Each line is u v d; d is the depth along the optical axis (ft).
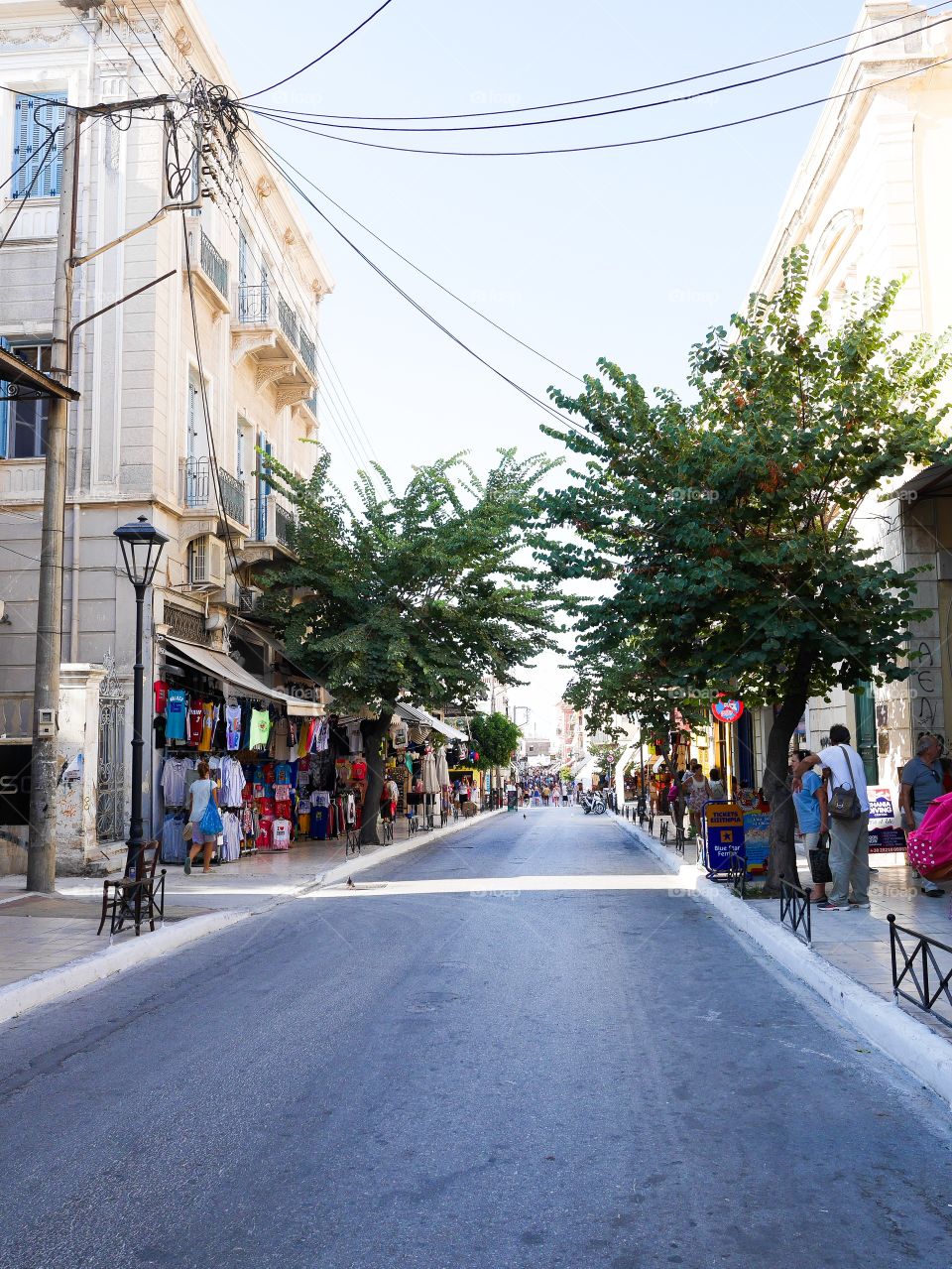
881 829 49.73
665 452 42.19
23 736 54.39
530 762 366.63
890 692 53.62
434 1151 15.42
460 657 76.43
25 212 63.72
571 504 42.47
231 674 62.90
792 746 76.48
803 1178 14.48
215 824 55.16
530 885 50.06
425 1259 12.10
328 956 31.07
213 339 72.54
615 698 80.69
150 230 62.54
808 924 29.43
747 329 42.19
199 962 31.14
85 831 50.72
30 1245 12.65
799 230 71.82
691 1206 13.52
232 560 68.44
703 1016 23.54
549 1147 15.56
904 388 41.47
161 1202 13.84
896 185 56.18
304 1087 18.51
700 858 57.67
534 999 25.05
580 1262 12.03
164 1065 20.27
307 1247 12.44
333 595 74.54
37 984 26.30
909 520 51.21
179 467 65.31
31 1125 17.03
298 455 96.53
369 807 77.41
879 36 56.80
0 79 64.23
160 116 63.31
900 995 22.95
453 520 74.90
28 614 61.36
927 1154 15.40
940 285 55.52
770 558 38.01
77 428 62.03
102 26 63.93
